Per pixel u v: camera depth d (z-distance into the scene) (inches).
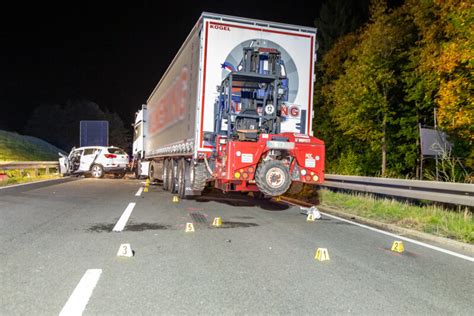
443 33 658.8
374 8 822.5
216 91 446.6
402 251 266.2
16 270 207.3
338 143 1067.3
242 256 242.7
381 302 172.6
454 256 256.5
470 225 318.0
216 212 422.6
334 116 917.2
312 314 158.6
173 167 602.9
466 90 517.3
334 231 331.0
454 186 352.2
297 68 464.4
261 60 446.0
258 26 456.4
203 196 577.0
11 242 266.7
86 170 994.7
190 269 214.5
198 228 328.2
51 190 614.9
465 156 594.2
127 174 1341.0
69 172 1010.1
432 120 803.4
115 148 1027.3
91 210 414.3
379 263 234.7
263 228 335.6
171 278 199.3
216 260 232.7
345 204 478.9
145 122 1027.9
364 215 416.8
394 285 195.5
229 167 377.7
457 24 509.7
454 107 520.4
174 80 606.9
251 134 403.9
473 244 284.5
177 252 248.5
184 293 179.2
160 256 238.4
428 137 600.4
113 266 216.7
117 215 385.4
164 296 175.2
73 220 352.2
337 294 181.3
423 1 681.6
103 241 273.6
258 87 443.2
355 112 804.6
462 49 495.5
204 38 443.8
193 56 479.8
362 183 495.5
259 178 374.6
